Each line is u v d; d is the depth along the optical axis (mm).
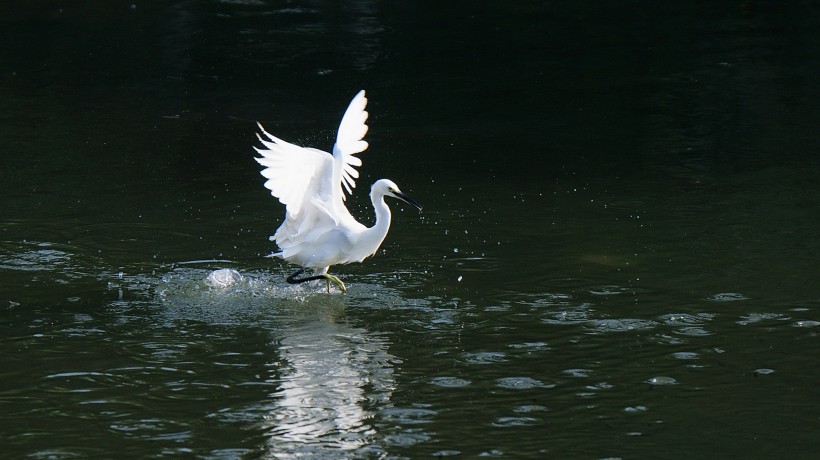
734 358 10180
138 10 29109
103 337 10891
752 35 25953
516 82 22328
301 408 9289
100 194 15680
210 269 12938
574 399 9414
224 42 25625
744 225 13984
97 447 8570
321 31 26734
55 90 21609
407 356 10406
